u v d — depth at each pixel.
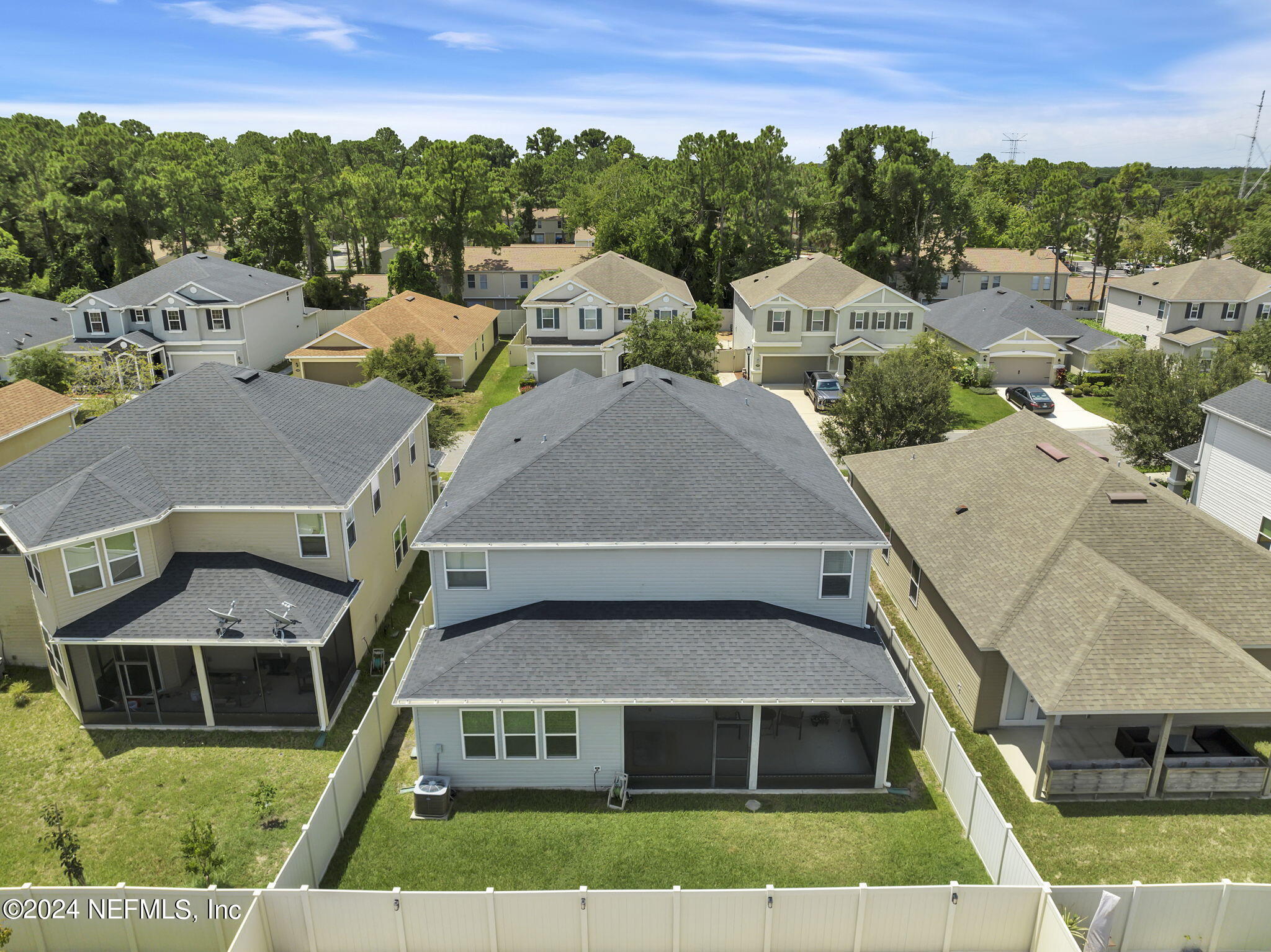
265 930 13.79
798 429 27.25
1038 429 26.78
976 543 23.25
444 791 17.39
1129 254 83.75
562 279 56.31
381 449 26.08
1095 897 13.80
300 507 21.64
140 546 20.92
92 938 14.02
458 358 52.78
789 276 55.84
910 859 16.27
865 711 19.72
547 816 17.62
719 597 20.36
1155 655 17.75
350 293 72.31
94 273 71.56
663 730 20.31
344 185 82.19
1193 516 21.94
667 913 13.80
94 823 17.62
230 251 73.25
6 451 27.95
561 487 20.61
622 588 20.20
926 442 33.06
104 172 69.69
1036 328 57.28
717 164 70.69
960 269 79.69
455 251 70.56
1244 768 17.70
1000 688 20.12
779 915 13.82
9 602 23.02
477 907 13.77
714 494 20.58
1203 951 14.07
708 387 27.55
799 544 19.64
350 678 22.81
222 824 17.56
